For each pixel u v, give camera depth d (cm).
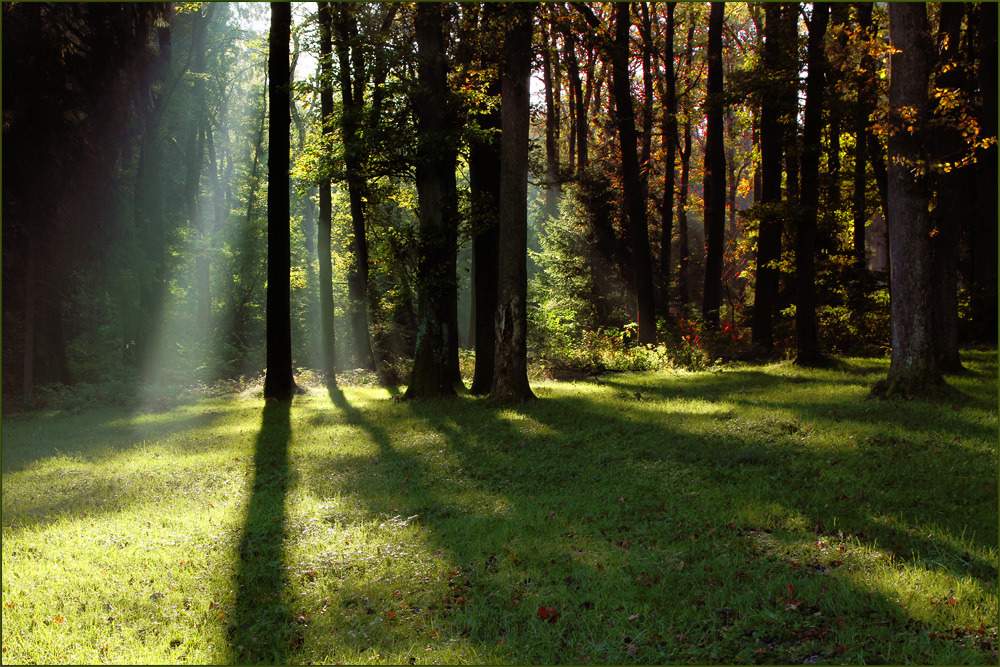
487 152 1822
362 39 1659
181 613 554
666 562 587
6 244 2239
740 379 1766
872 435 946
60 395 2103
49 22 2247
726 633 465
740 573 550
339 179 1770
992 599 482
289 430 1398
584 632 484
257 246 3641
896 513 662
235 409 1838
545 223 3164
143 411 1956
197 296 3403
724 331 2550
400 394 1784
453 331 1772
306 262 3934
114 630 531
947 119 1223
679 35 3588
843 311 2306
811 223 1888
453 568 605
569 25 1956
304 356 3366
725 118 3747
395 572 609
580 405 1448
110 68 2394
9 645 505
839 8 2002
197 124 3781
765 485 777
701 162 4144
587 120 3753
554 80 3294
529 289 3109
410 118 1705
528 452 1044
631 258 2967
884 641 443
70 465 1176
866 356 2097
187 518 813
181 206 3669
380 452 1116
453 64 1753
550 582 569
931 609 473
